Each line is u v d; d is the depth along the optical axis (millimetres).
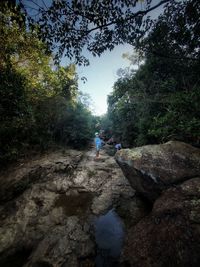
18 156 8109
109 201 5660
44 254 3328
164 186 3809
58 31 3744
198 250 2244
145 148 4879
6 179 6195
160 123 5676
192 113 4660
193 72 6602
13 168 7238
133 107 10852
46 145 10797
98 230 4242
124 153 4992
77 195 6203
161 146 4816
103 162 10117
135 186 4984
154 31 5230
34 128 9609
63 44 4008
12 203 5324
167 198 3375
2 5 3297
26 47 7613
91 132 16328
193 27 5160
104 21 3752
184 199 3074
